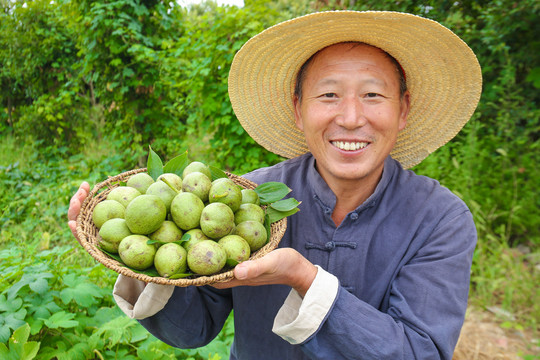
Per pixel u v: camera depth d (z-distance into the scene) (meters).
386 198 1.55
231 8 5.18
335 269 1.55
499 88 4.59
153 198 1.36
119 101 7.54
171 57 6.76
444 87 1.67
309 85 1.51
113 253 1.38
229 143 5.54
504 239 4.30
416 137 1.90
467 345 3.49
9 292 2.42
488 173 4.73
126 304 1.52
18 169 7.54
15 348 2.08
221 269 1.33
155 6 7.20
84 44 7.43
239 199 1.48
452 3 4.96
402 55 1.53
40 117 9.62
